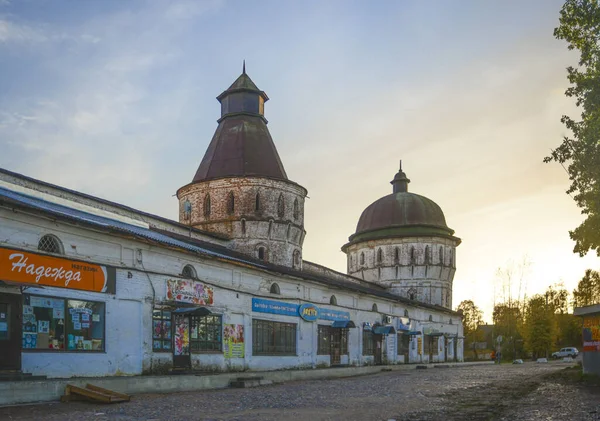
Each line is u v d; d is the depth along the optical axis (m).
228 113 43.94
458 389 22.69
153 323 23.31
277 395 20.08
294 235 41.00
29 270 18.33
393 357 47.56
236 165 41.41
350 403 17.48
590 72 21.86
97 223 21.52
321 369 33.06
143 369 22.50
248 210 39.34
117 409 15.71
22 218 18.39
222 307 27.62
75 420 13.54
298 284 34.72
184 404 16.95
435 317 58.44
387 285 64.25
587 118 21.97
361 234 67.44
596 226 23.83
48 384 17.02
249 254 38.81
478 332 94.88
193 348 25.45
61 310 19.48
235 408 16.12
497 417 14.23
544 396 19.06
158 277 23.73
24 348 18.09
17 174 25.09
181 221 41.84
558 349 87.69
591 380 24.17
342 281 53.06
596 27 21.30
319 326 36.81
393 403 17.47
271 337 31.64
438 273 63.72
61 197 27.28
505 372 36.03
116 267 21.80
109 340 21.17
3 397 15.73
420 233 63.84
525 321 78.56
